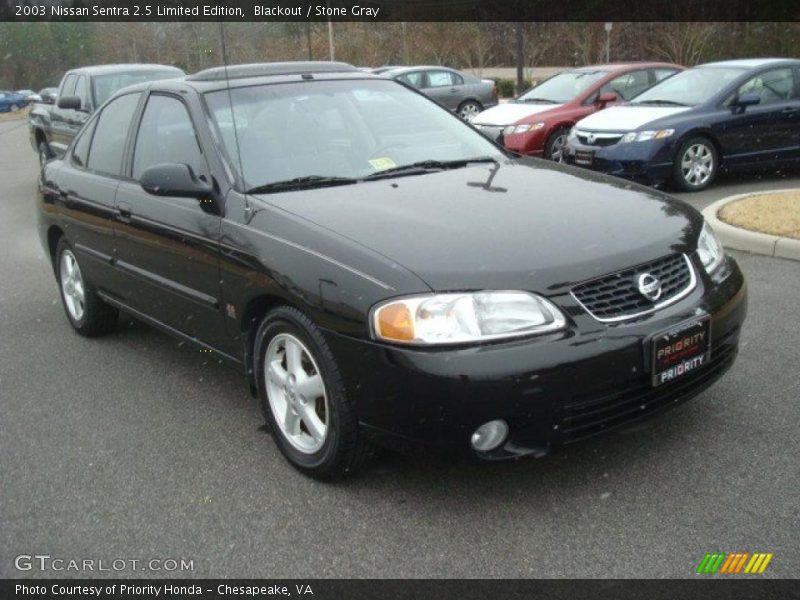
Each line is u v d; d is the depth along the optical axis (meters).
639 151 9.54
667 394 3.30
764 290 5.71
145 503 3.50
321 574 2.95
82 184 5.28
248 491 3.54
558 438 3.08
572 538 3.04
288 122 4.39
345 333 3.18
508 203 3.70
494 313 3.02
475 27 37.19
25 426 4.35
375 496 3.41
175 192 3.95
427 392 2.99
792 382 4.20
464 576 2.88
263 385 3.77
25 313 6.50
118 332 5.88
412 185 4.00
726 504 3.18
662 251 3.37
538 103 12.60
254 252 3.63
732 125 9.80
